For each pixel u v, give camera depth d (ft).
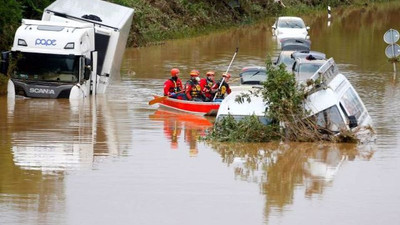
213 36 294.25
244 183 92.63
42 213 80.33
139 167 99.76
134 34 257.75
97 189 89.35
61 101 152.25
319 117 117.29
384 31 317.42
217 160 104.53
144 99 156.87
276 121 117.91
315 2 431.43
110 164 101.09
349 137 115.65
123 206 82.99
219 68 200.75
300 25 273.95
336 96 118.11
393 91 168.14
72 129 124.67
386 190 90.07
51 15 168.76
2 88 159.43
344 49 252.21
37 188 89.45
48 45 153.99
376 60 223.51
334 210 82.28
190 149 111.14
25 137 117.39
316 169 99.96
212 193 88.22
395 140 118.42
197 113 140.15
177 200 85.30
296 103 117.39
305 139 116.67
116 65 177.27
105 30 167.73
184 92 145.38
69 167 99.25
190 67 203.92
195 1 321.73
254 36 294.87
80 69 154.40
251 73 154.30
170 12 299.58
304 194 88.28
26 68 154.20
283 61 181.47
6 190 88.58
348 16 395.55
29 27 156.04
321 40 280.72
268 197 86.89
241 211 81.76
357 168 100.58
